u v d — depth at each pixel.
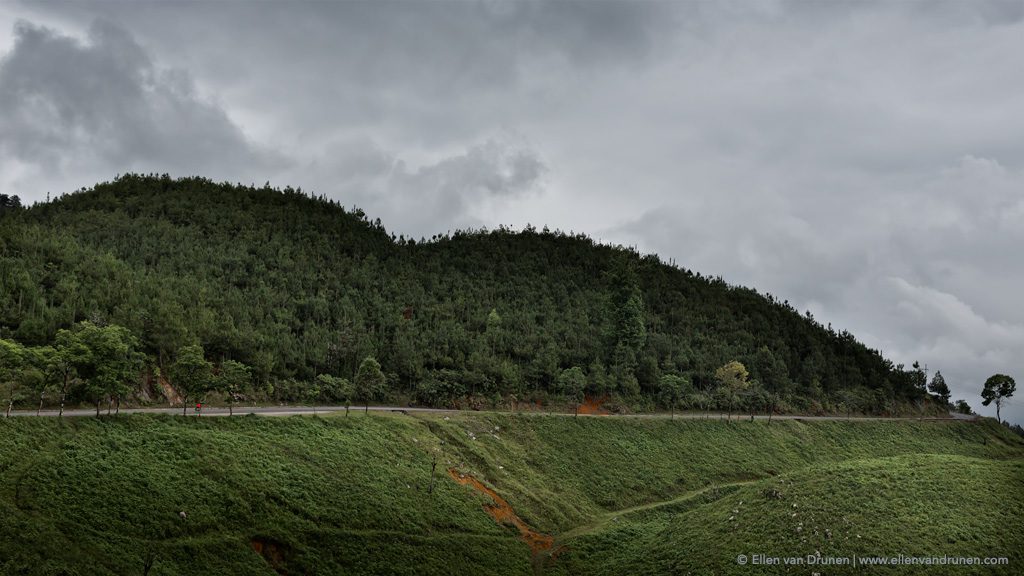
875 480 101.06
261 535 82.50
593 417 153.62
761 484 107.50
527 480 122.62
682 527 101.19
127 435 91.69
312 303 176.50
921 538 86.56
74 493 77.38
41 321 121.62
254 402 133.38
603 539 105.75
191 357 107.25
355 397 146.75
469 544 96.56
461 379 159.62
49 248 153.88
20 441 82.62
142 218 198.62
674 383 178.50
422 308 194.38
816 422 185.12
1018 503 97.62
